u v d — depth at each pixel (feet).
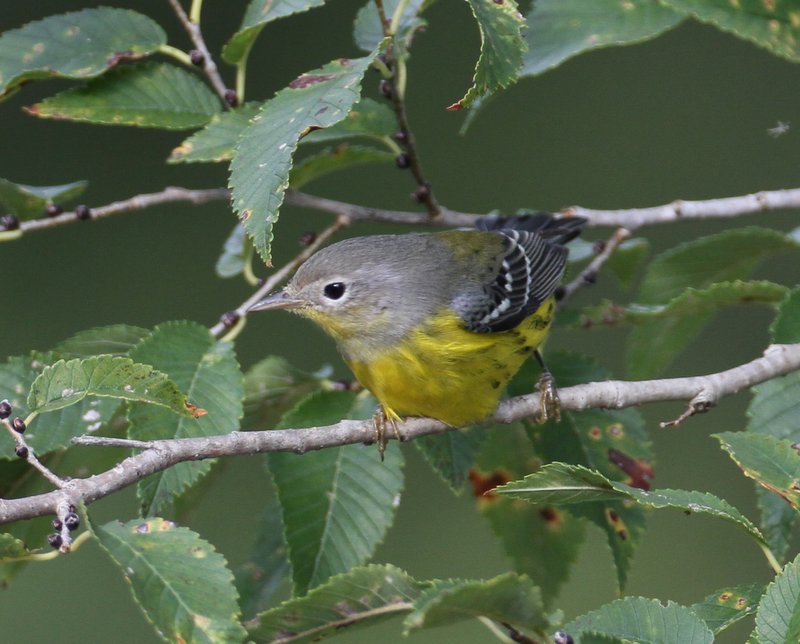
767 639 20.24
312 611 22.90
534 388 34.09
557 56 35.09
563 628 21.70
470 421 31.50
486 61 25.63
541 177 64.08
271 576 33.76
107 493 22.82
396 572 22.67
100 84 31.71
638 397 29.73
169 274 60.59
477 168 64.34
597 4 35.50
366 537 29.01
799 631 19.95
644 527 30.71
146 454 23.75
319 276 32.32
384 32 29.63
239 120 31.14
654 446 57.36
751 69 64.34
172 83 32.01
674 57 65.26
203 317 59.98
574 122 64.90
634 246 38.06
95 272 60.29
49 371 23.09
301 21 63.62
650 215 38.47
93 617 53.21
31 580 53.72
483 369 31.35
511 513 34.35
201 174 62.64
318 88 26.30
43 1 59.67
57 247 60.34
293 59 63.16
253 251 33.19
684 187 63.36
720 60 64.80
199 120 31.86
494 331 32.04
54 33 31.73
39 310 59.36
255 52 62.75
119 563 20.90
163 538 21.72
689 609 21.67
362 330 31.65
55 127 62.34
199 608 20.88
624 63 65.16
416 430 31.24
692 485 56.24
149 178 62.39
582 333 58.34
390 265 32.24
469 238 34.76
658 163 63.72
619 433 32.07
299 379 32.58
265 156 25.45
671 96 64.64
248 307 32.27
